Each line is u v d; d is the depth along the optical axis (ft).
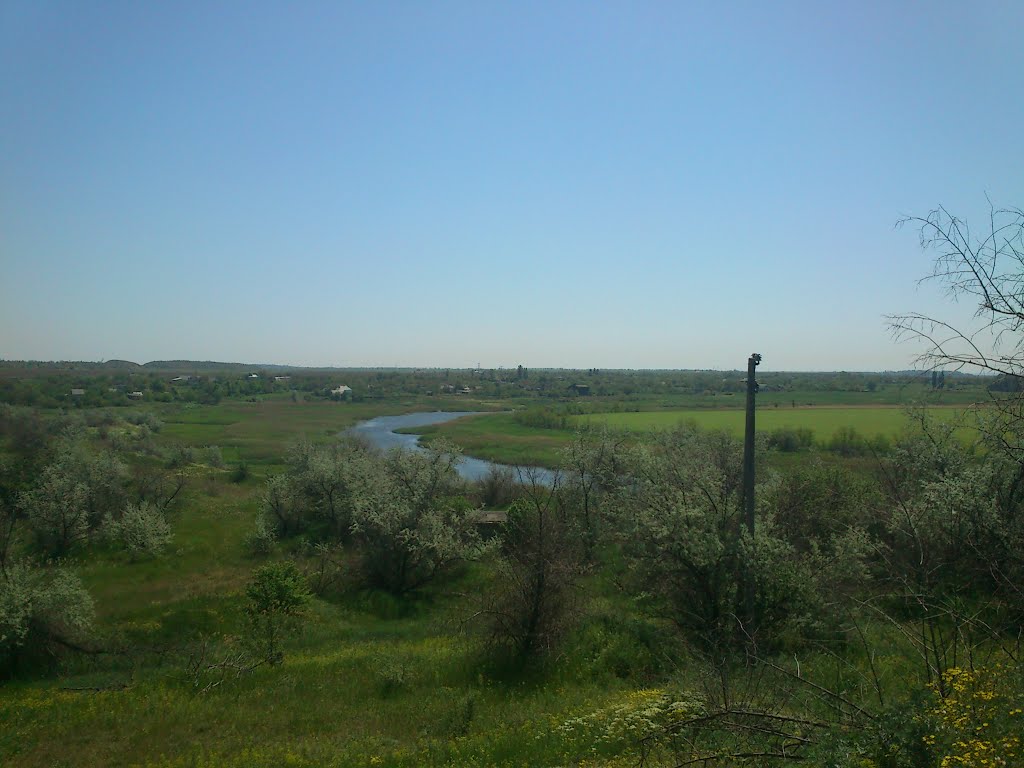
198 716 48.57
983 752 18.78
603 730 36.17
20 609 60.44
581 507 95.14
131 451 164.66
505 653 57.11
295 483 115.96
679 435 106.32
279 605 72.59
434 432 271.90
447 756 38.04
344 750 40.65
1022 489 38.22
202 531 111.86
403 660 58.85
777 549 51.16
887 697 30.94
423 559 86.02
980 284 22.30
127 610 76.64
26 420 159.33
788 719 25.62
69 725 47.34
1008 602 26.43
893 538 57.00
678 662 51.19
